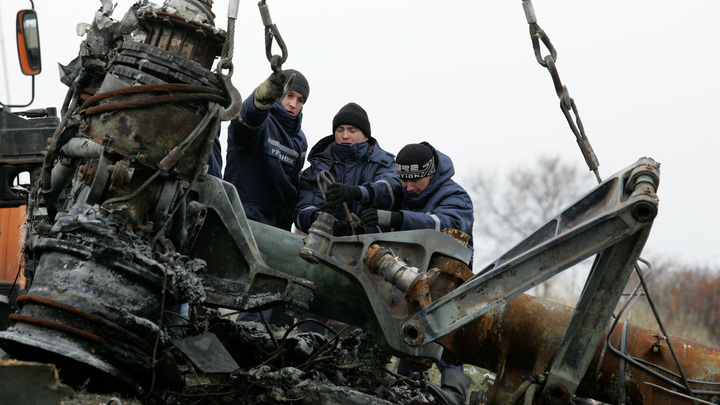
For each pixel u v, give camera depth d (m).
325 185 15.57
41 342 10.45
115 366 10.79
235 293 12.93
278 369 14.28
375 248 13.10
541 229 12.24
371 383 13.87
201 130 11.54
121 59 11.73
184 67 11.71
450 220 16.34
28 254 13.66
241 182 17.56
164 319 12.38
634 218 11.51
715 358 13.55
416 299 12.57
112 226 11.12
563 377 12.66
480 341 13.60
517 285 11.92
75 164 12.18
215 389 12.35
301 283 12.95
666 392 13.44
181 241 12.47
